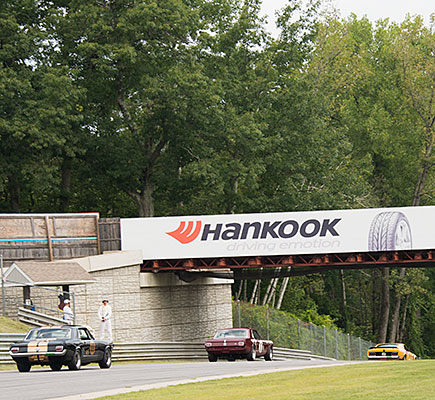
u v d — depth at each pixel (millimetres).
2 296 73688
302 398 28703
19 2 121750
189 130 122062
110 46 114875
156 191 134375
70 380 40781
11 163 115000
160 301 93625
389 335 171375
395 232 88750
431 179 156250
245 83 128500
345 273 178000
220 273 99500
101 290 86375
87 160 127125
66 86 111750
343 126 154375
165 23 117562
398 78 154125
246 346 70500
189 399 29562
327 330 125312
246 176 125188
